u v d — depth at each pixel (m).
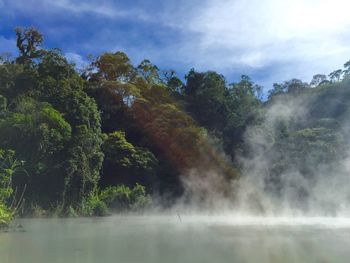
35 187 27.80
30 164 27.38
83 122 33.28
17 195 26.88
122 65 50.53
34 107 30.44
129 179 40.31
